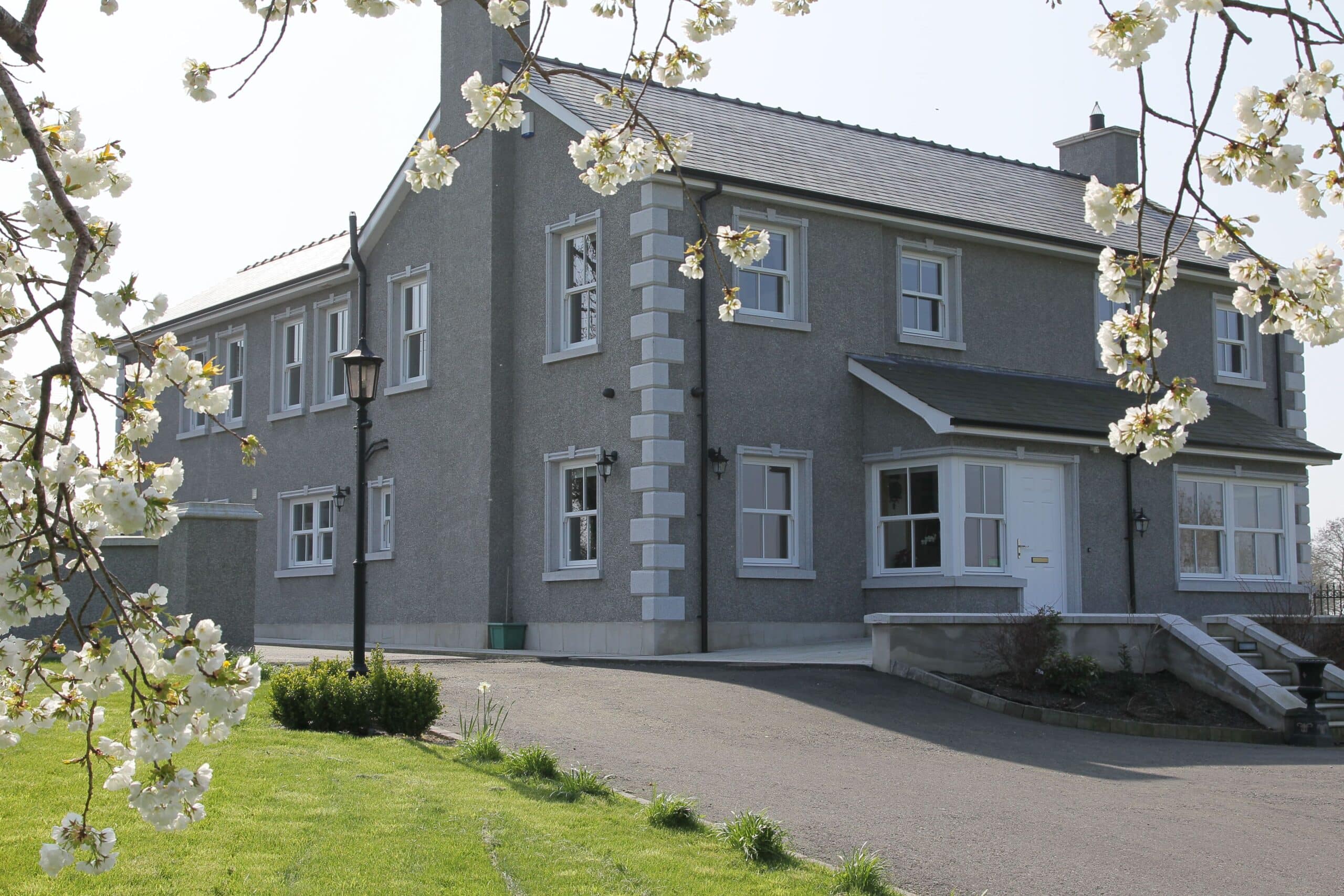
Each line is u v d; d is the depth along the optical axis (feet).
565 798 28.84
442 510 69.05
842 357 64.59
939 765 35.83
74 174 15.05
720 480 59.41
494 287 66.49
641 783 31.53
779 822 28.19
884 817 29.09
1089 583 65.72
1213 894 24.25
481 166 67.72
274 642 77.92
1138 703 49.85
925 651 49.83
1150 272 18.75
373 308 76.38
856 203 63.98
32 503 12.67
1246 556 73.26
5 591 12.19
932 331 69.05
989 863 25.63
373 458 75.00
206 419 90.58
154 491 13.84
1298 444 74.69
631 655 57.98
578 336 63.52
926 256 69.05
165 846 22.90
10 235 14.97
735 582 59.52
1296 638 58.59
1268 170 17.37
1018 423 60.59
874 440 64.13
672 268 58.95
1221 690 51.19
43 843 22.54
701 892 22.33
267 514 84.38
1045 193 82.84
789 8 24.84
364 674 39.34
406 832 24.76
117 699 37.86
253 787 27.48
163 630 12.72
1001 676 50.72
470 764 31.99
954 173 79.05
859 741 38.63
